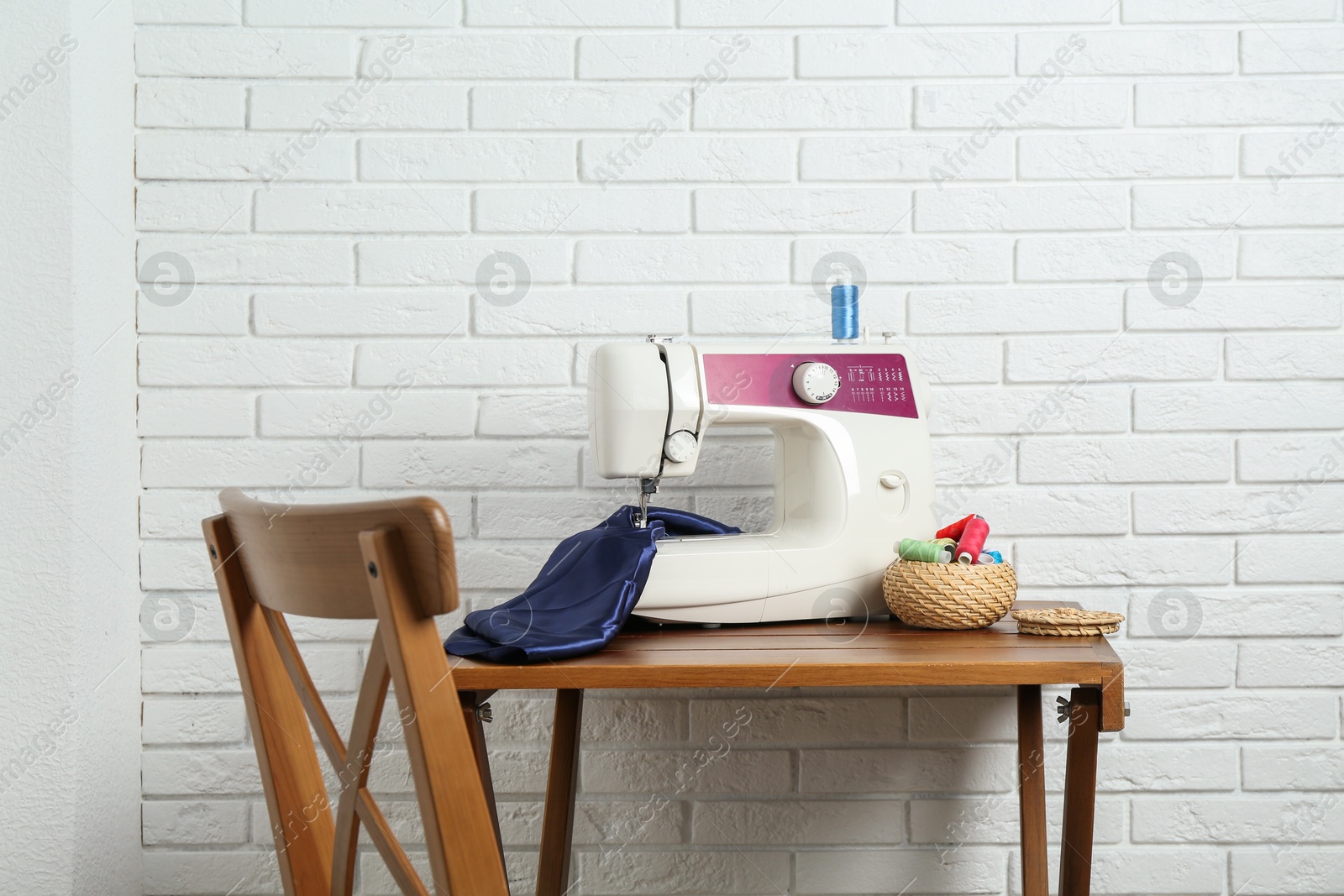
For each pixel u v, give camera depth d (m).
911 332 1.60
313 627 1.60
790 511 1.40
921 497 1.37
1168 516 1.59
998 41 1.60
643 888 1.61
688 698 1.61
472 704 1.11
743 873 1.61
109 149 1.53
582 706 1.61
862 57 1.60
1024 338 1.60
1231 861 1.59
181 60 1.59
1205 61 1.59
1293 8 1.59
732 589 1.29
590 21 1.61
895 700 1.61
